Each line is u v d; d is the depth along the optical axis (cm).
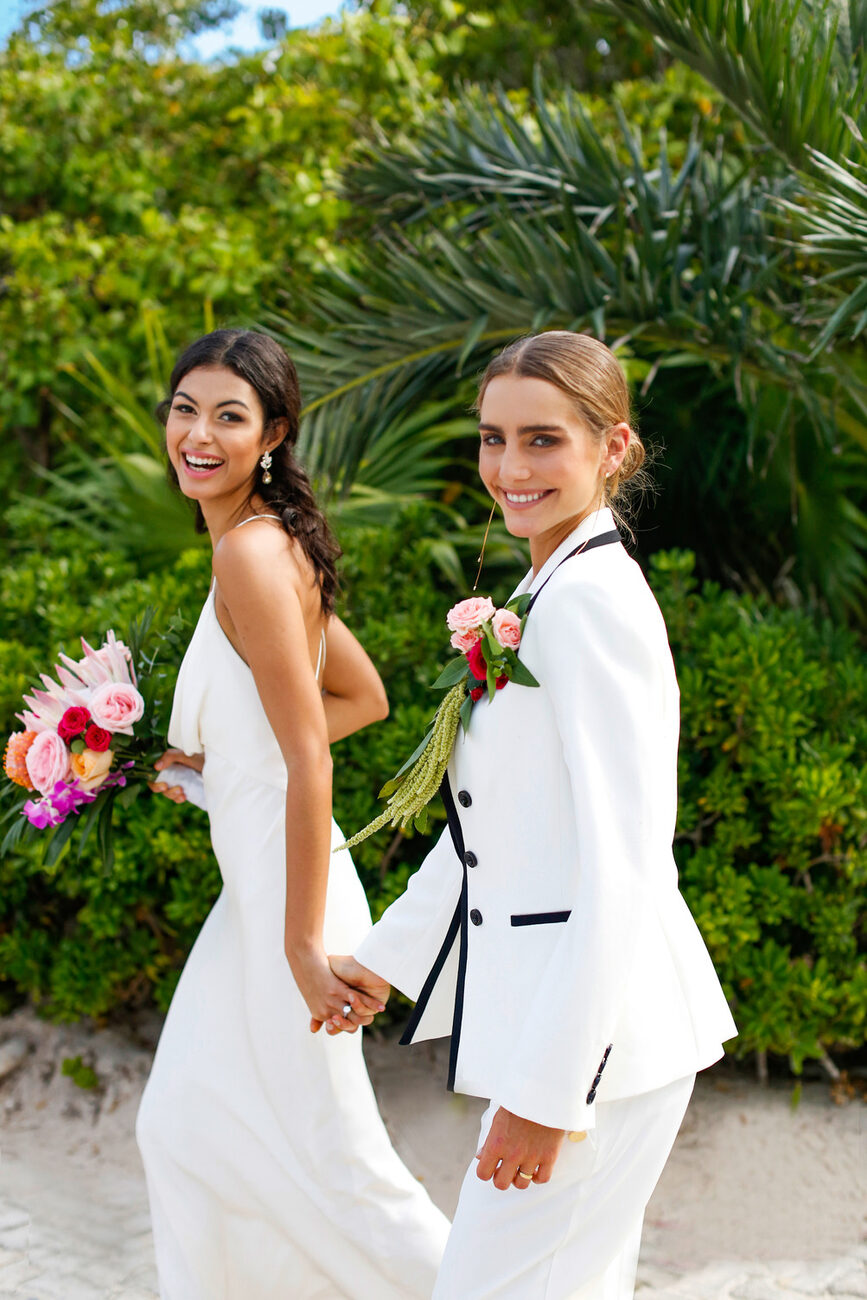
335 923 208
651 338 372
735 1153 294
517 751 154
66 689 225
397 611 379
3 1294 246
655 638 150
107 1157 305
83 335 555
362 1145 205
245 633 195
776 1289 243
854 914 311
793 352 367
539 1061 138
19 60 628
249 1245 207
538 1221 152
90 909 333
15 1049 345
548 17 802
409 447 492
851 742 324
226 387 203
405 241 441
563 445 155
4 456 603
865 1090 318
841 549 438
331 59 579
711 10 325
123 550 472
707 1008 162
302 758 191
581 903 138
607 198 401
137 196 576
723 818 331
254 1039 202
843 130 327
